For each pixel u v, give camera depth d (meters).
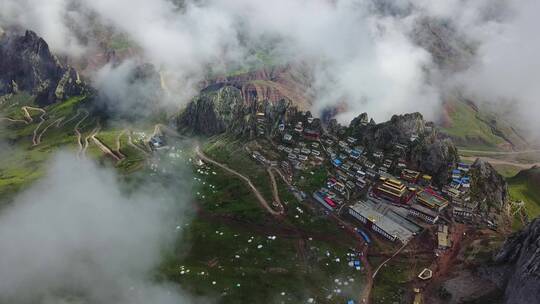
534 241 197.00
